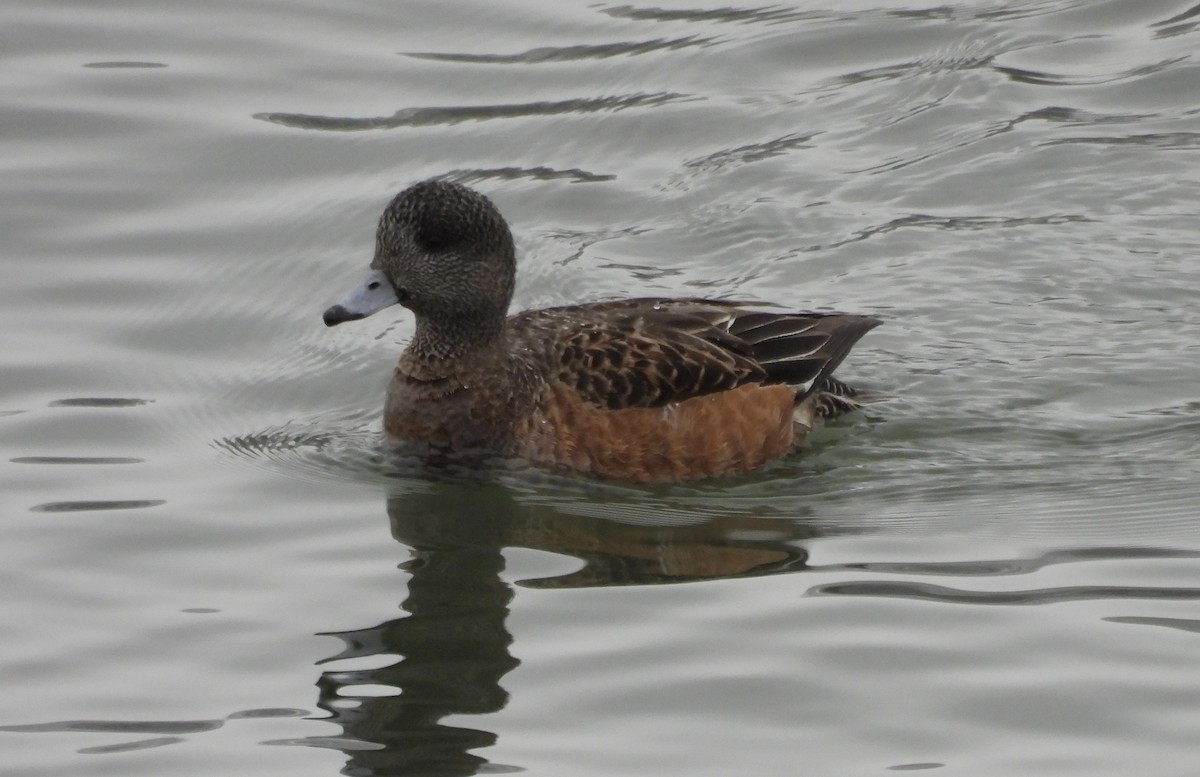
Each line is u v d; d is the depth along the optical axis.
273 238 17.59
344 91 19.95
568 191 18.47
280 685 10.80
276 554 12.59
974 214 18.06
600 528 13.09
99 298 16.61
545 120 19.53
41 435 14.37
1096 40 20.91
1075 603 11.56
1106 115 19.55
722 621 11.42
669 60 20.58
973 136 19.28
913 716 10.30
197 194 18.23
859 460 14.33
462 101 19.83
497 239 14.06
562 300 16.73
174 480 13.74
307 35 20.95
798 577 12.09
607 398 13.87
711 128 19.48
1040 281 16.97
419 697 10.59
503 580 12.15
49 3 21.27
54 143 18.80
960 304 16.64
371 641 11.30
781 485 13.92
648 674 10.80
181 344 16.05
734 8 21.64
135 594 11.93
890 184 18.55
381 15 21.42
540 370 14.05
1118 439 14.52
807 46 20.89
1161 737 10.05
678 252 17.55
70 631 11.42
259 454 14.31
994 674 10.70
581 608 11.70
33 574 12.16
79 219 17.72
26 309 16.36
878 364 15.74
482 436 14.06
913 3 21.67
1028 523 13.01
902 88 20.08
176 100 19.59
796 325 14.77
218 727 10.34
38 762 9.97
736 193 18.41
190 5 21.45
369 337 16.52
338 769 9.90
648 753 9.98
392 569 12.34
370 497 13.60
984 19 21.30
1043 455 14.29
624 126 19.48
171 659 11.10
